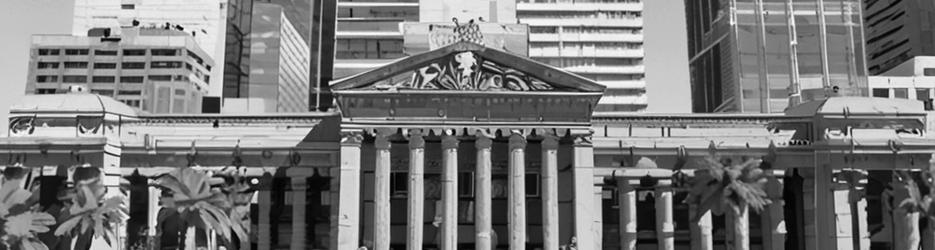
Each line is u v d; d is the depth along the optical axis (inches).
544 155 3102.9
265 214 3321.9
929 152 3225.9
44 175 3184.1
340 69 6609.3
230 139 3314.5
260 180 3334.2
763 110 7145.7
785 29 7283.5
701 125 3366.1
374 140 3161.9
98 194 2955.2
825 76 7170.3
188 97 6939.0
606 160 3314.5
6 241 2760.8
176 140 3292.3
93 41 7130.9
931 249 3184.1
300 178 3302.2
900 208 3097.9
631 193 3299.7
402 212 3299.7
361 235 3176.7
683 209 3452.3
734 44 7357.3
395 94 3073.3
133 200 3334.2
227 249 3319.4
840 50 7234.3
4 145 3137.3
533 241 3289.9
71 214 2847.0
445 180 3075.8
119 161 3260.3
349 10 6909.5
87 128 3248.0
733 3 7421.3
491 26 4138.8
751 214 3454.7
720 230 3491.6
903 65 7386.8
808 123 3371.1
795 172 3363.7
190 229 3245.6
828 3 7327.8
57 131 3230.8
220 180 3250.5
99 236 2965.1
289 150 3299.7
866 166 3248.0
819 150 3262.8
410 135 3090.6
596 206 3270.2
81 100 3282.5
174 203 2881.4
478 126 3100.4
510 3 6914.4
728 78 7544.3
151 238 3164.4
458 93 3078.2
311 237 3331.7
